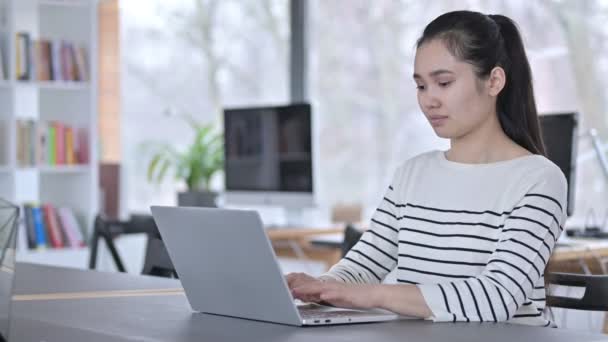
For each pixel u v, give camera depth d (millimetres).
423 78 1772
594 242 3496
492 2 5316
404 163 1942
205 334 1456
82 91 5156
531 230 1627
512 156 1771
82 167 5133
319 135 6176
